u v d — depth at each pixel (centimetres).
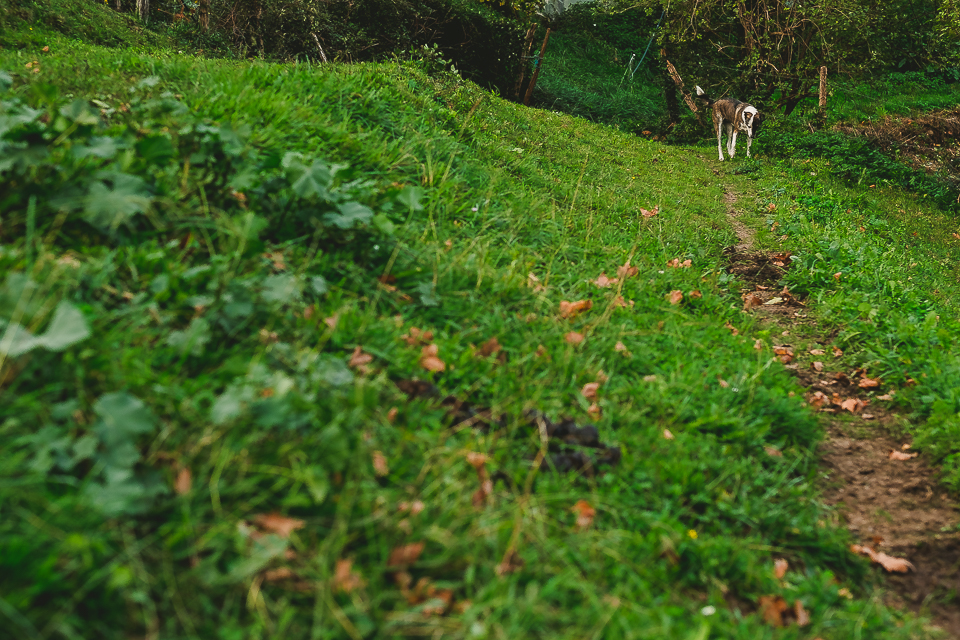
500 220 512
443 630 188
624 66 2491
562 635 196
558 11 2748
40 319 212
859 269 692
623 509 261
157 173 322
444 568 209
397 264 366
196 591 176
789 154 1505
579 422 307
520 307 391
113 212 273
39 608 156
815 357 496
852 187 1352
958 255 1079
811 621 246
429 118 687
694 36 1842
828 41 1730
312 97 578
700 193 1007
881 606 264
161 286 264
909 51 2494
